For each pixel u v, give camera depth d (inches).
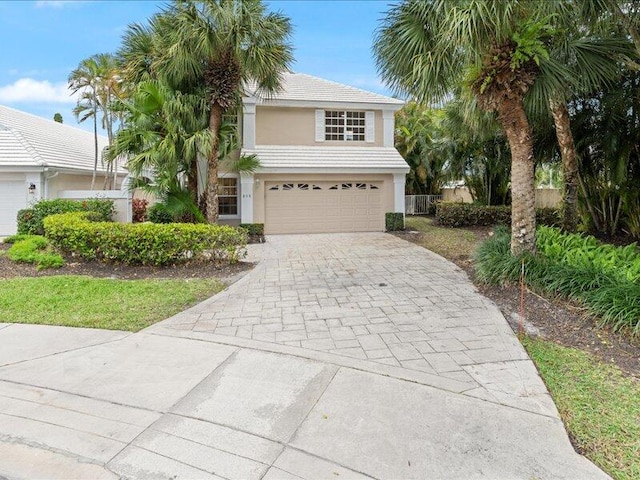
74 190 630.5
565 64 285.1
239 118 575.2
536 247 297.0
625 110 365.7
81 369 154.8
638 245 372.8
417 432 115.0
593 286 215.5
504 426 118.1
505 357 165.6
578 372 153.5
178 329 199.2
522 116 277.7
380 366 157.2
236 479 97.0
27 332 193.8
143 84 414.6
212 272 324.8
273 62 423.8
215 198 459.8
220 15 382.6
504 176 657.6
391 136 627.2
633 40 271.0
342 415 123.6
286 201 581.9
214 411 126.0
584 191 434.0
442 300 246.4
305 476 98.0
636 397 135.4
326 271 330.6
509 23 228.8
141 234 325.1
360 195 600.4
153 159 410.0
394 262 366.6
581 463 103.3
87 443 110.3
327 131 611.5
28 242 382.3
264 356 166.9
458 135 554.9
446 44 252.5
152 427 117.6
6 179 533.3
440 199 880.3
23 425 118.6
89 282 283.6
